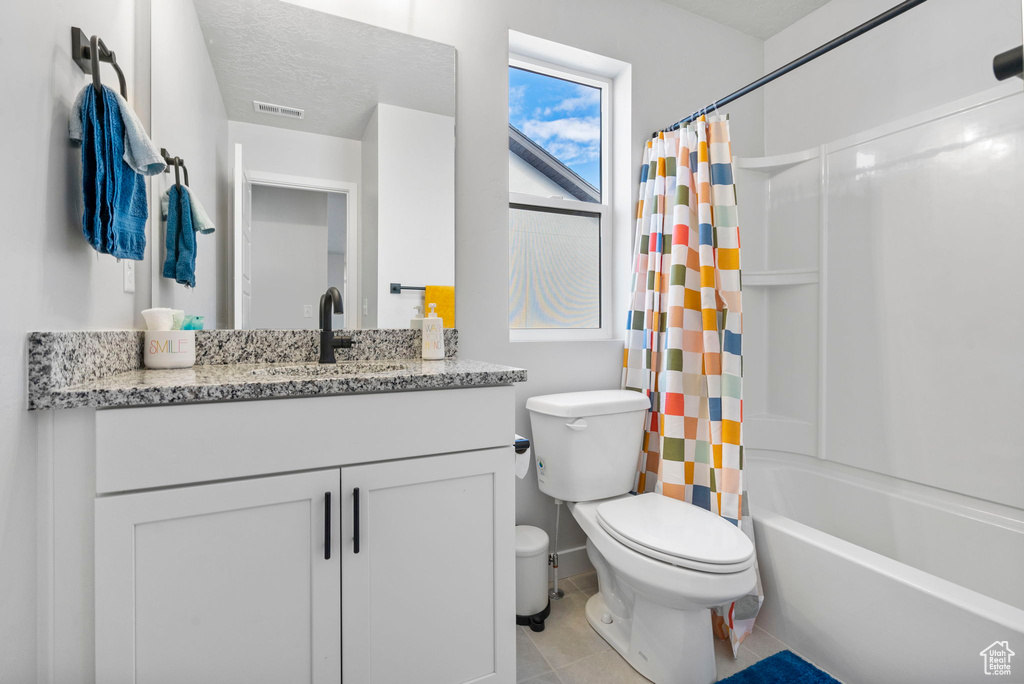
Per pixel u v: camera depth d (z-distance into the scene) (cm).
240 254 141
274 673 90
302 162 149
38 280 76
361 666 97
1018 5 159
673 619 132
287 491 90
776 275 227
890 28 195
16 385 70
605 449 164
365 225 156
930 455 174
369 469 97
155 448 81
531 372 185
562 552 193
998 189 157
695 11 223
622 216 212
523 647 151
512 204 199
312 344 149
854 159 201
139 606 81
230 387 84
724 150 172
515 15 183
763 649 147
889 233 188
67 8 86
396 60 161
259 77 144
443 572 105
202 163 136
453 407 106
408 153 162
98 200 85
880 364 190
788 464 219
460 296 173
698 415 170
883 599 121
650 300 190
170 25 132
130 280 117
